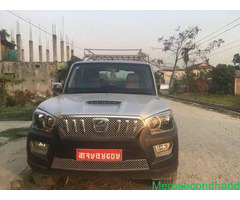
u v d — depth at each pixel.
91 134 3.13
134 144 3.14
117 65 4.94
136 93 4.61
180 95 34.97
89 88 4.69
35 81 26.75
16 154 5.32
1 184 3.82
